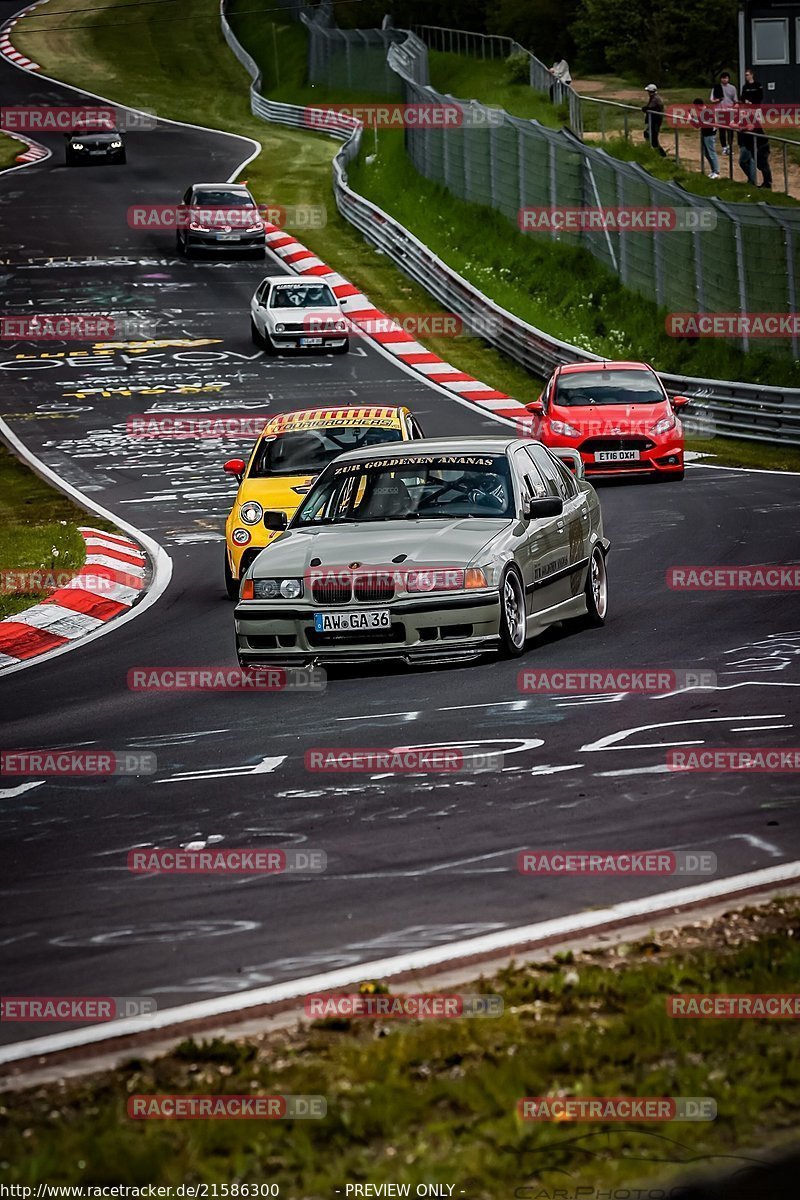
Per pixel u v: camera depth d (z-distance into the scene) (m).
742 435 97.44
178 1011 19.83
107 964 22.00
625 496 78.00
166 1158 15.66
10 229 177.00
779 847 25.55
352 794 30.44
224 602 57.53
